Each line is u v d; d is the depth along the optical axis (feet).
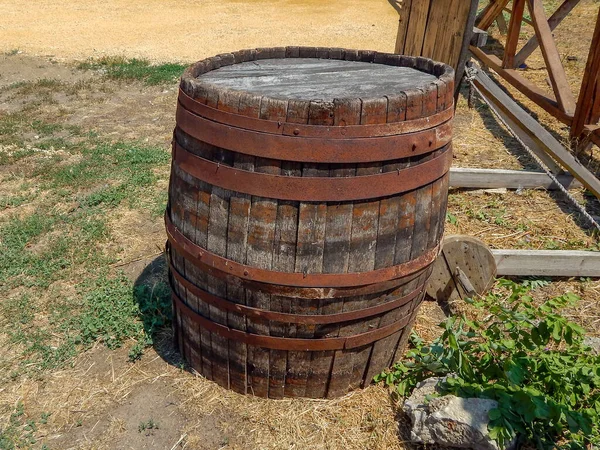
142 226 17.01
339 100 8.23
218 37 39.81
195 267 10.04
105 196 18.34
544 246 15.66
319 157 8.45
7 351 12.21
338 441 10.16
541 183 18.52
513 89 29.19
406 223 9.40
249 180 8.75
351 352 10.37
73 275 14.65
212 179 9.05
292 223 8.89
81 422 10.53
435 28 18.38
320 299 9.45
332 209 8.82
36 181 19.63
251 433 10.33
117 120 25.53
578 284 14.34
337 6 49.60
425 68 11.60
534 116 25.20
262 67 11.67
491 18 33.76
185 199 9.71
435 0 18.37
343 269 9.27
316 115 8.29
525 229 16.49
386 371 11.32
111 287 14.06
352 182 8.68
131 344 12.38
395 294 10.04
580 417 9.12
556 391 9.71
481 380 10.37
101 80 30.60
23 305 13.50
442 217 10.35
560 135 22.90
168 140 23.38
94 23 43.55
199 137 8.98
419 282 10.53
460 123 24.34
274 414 10.61
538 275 14.44
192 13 47.14
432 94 8.98
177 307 11.23
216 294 9.96
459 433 9.39
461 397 9.72
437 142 9.23
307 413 10.62
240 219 9.06
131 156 21.47
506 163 20.52
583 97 20.86
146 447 10.09
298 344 9.94
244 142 8.57
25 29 41.22
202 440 10.21
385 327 10.35
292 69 11.58
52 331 12.75
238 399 10.96
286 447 10.07
